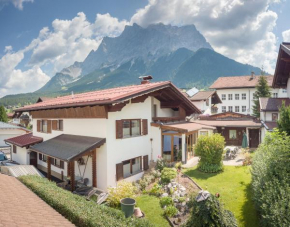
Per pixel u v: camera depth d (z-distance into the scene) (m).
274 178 9.06
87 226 7.00
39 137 22.81
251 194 12.74
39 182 10.68
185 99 20.34
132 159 16.89
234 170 17.44
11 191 8.80
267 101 27.75
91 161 15.71
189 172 17.08
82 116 16.33
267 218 7.84
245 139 24.78
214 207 8.36
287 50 18.72
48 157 16.94
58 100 21.83
